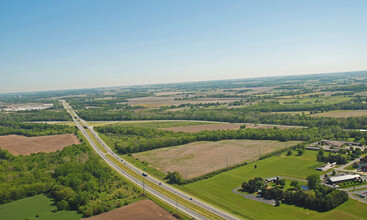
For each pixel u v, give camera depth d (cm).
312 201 16188
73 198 17638
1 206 17975
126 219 15862
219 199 18088
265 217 15438
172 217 15938
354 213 15288
